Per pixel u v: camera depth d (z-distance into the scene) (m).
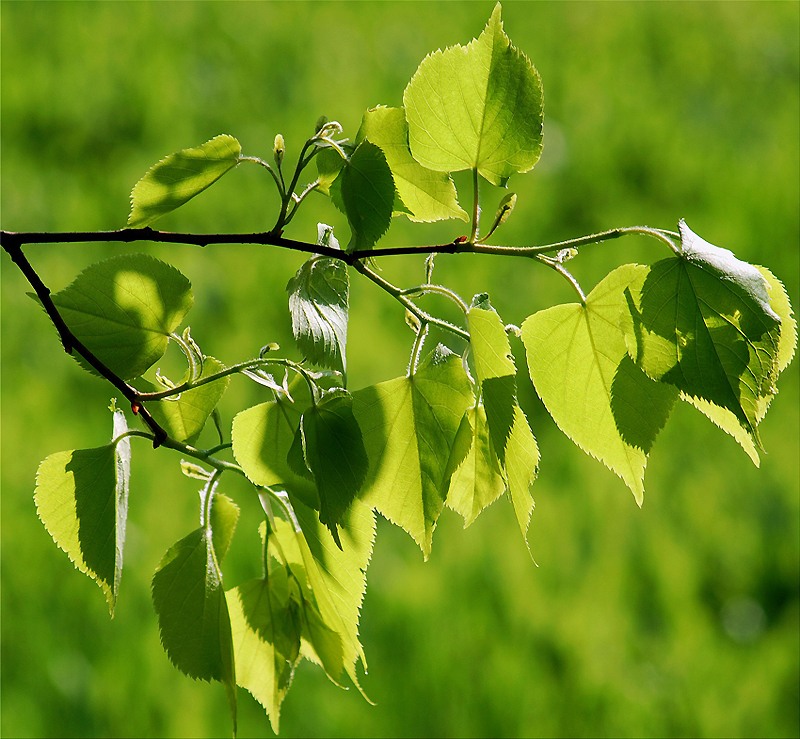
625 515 3.14
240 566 2.76
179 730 2.46
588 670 2.64
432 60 1.44
